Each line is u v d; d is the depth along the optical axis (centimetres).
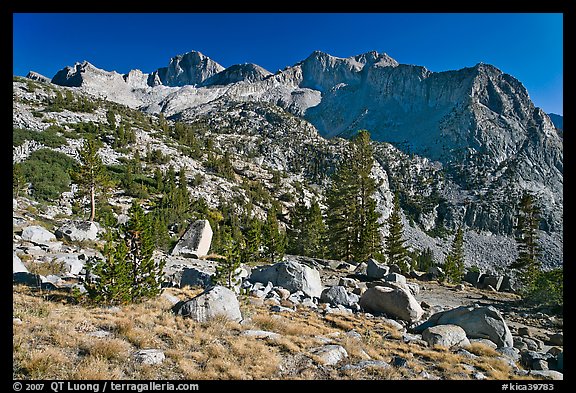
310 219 5406
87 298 1303
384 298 1884
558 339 1670
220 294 1325
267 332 1219
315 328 1364
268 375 906
